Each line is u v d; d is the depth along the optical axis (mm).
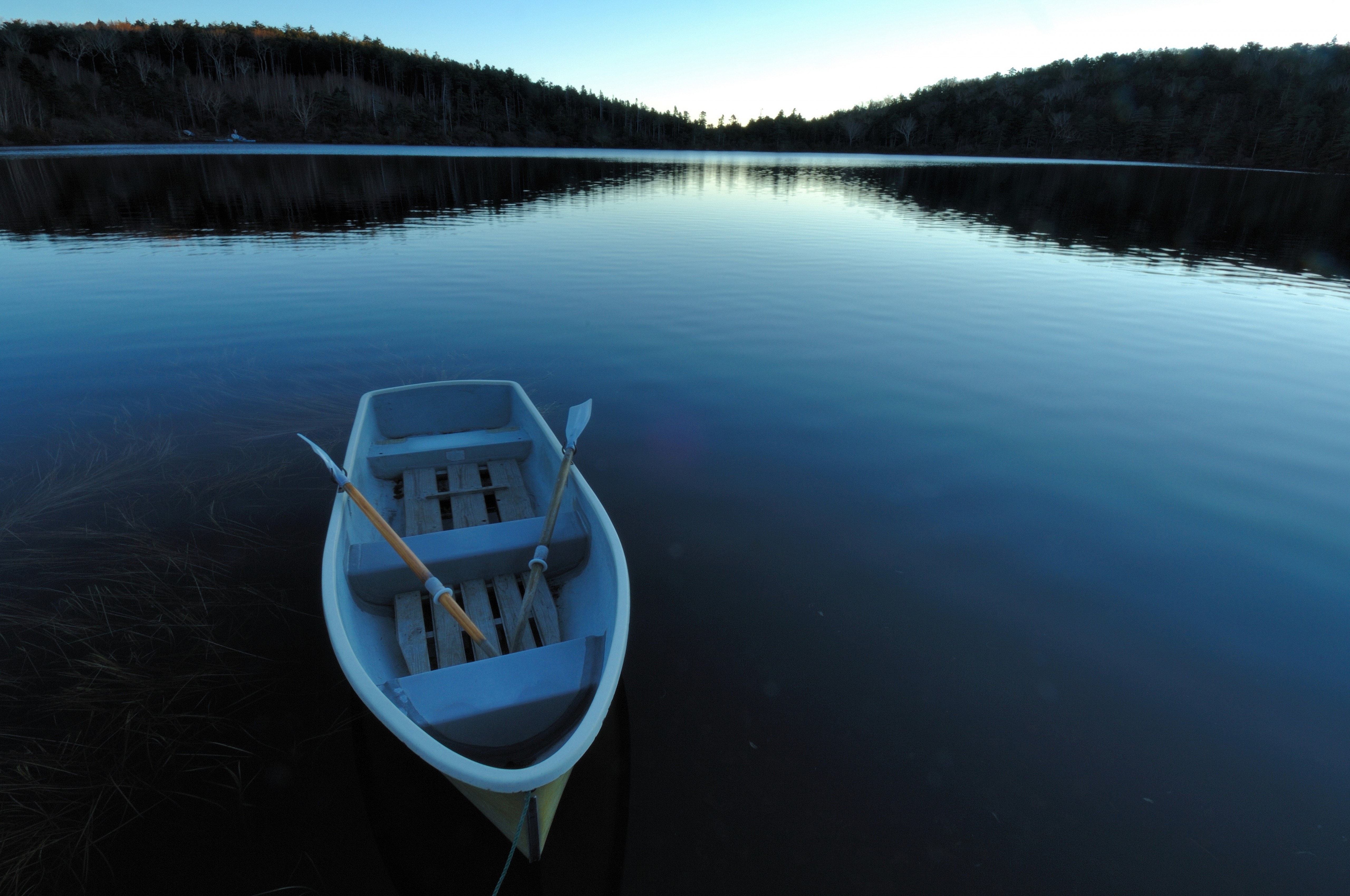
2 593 3000
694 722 2465
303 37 108375
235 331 7098
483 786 1664
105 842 1980
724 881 1932
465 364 6348
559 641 2635
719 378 6180
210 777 2191
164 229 13500
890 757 2346
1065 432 5188
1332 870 2006
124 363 6039
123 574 3172
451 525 3611
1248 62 109500
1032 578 3400
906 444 4914
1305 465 4707
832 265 11859
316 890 1883
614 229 15656
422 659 2496
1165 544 3725
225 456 4410
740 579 3316
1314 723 2549
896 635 2963
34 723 2350
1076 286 10617
